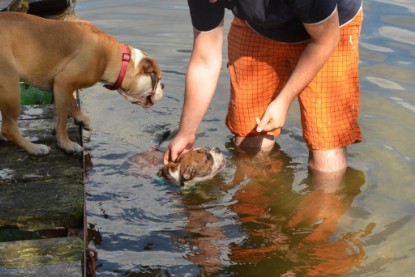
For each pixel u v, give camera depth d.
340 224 3.81
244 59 4.21
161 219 3.86
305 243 3.71
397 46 5.12
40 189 3.67
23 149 3.91
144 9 5.77
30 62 3.83
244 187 4.08
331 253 3.64
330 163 4.16
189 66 4.08
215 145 4.40
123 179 4.11
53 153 3.90
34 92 4.34
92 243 3.69
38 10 5.03
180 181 4.05
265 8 3.80
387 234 3.75
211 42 4.04
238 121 4.32
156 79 4.08
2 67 3.75
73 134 4.07
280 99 3.92
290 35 4.02
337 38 3.81
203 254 3.64
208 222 3.84
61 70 3.87
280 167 4.22
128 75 4.02
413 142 4.32
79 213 3.55
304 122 4.15
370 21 5.43
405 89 4.72
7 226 3.53
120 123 4.58
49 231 3.57
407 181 4.07
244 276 3.54
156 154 4.32
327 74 4.05
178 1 5.92
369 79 4.81
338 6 3.95
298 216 3.88
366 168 4.16
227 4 3.94
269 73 4.20
